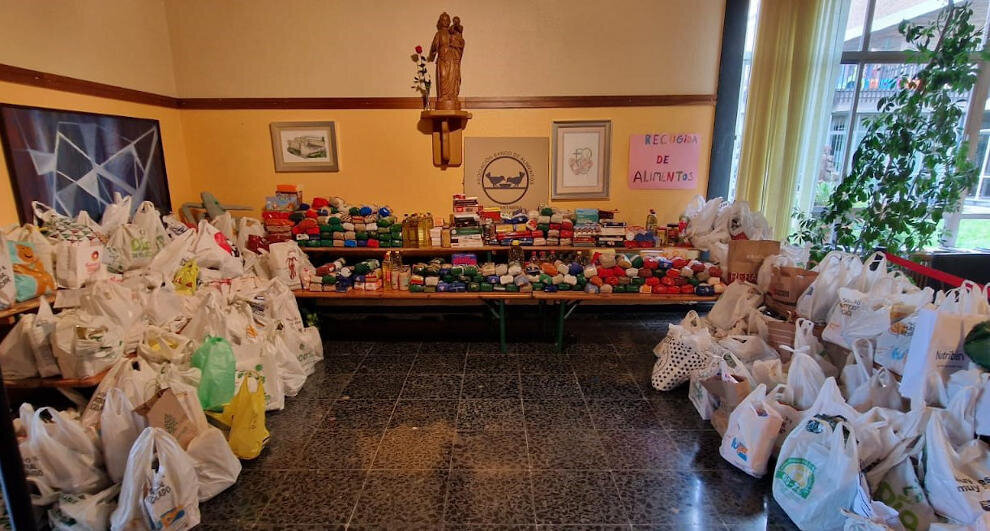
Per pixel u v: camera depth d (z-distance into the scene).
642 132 3.73
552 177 3.79
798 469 1.73
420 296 3.26
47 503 1.62
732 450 2.05
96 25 2.79
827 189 3.90
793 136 3.58
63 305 2.10
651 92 3.67
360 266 3.34
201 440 1.85
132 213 3.09
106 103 2.88
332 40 3.55
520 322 3.79
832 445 1.62
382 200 3.82
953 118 3.01
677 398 2.68
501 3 3.52
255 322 2.80
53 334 1.90
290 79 3.60
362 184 3.79
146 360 2.14
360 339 3.54
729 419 2.11
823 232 3.50
